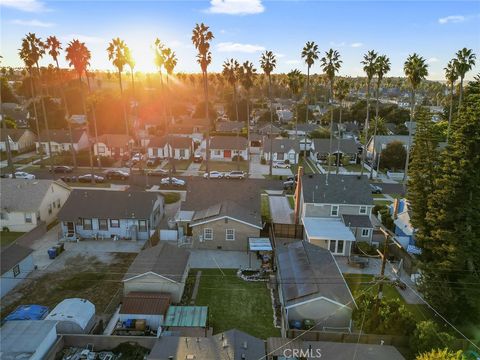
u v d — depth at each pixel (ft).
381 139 262.88
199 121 364.17
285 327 82.17
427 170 104.99
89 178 198.80
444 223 93.50
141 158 237.86
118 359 74.49
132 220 132.26
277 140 266.98
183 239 130.72
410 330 76.95
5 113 347.97
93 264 114.62
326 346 75.15
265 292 101.81
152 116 379.55
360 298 87.86
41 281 104.53
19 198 140.36
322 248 112.47
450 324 90.02
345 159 260.01
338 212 139.23
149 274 94.53
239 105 420.36
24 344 70.85
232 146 266.16
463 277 90.38
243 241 126.31
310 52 221.05
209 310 92.84
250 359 67.77
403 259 117.39
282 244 121.08
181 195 180.75
